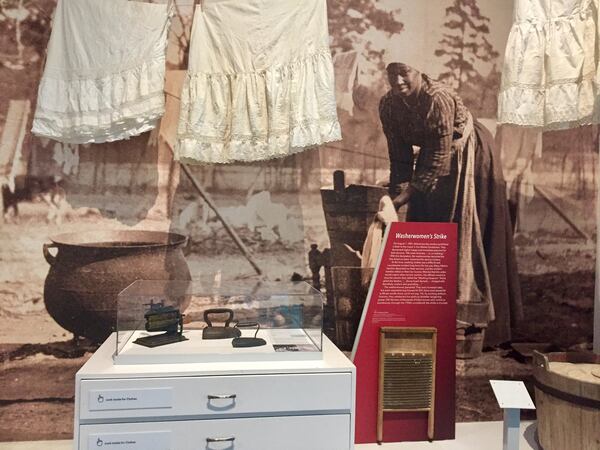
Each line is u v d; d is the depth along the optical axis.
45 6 2.25
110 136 2.10
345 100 2.41
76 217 2.28
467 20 2.48
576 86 1.90
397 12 2.44
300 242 2.40
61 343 2.28
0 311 2.24
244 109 2.08
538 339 2.53
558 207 2.53
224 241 2.36
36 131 2.01
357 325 2.43
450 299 2.32
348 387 1.84
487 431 2.39
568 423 1.92
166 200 2.33
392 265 2.29
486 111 2.49
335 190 2.42
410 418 2.28
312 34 2.05
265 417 1.80
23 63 2.24
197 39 2.10
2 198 2.23
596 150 2.55
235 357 1.87
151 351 1.85
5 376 2.24
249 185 2.38
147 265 2.33
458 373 2.49
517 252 2.51
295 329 2.10
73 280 2.29
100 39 2.05
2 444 2.22
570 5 1.93
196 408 1.76
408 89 2.45
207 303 2.32
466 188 2.48
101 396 1.71
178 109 2.33
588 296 2.55
